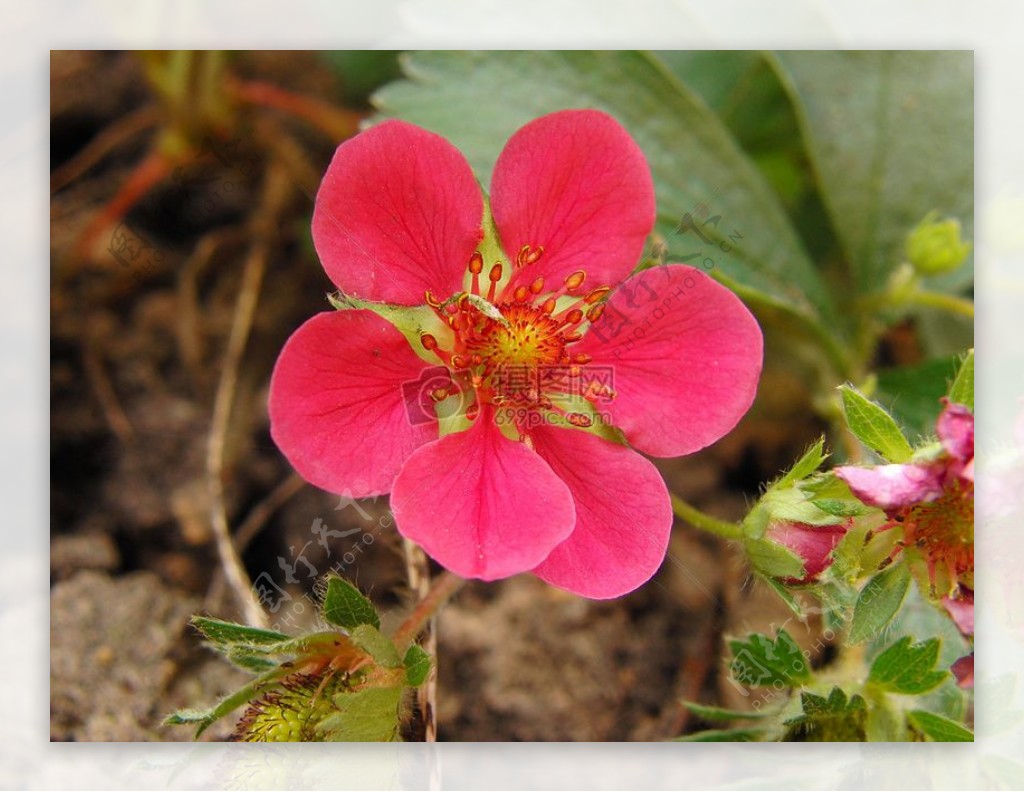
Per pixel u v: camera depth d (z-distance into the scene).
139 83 0.21
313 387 0.16
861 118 0.20
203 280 0.20
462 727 0.19
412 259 0.16
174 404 0.20
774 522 0.16
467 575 0.16
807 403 0.20
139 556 0.19
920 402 0.19
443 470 0.16
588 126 0.16
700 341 0.16
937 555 0.16
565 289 0.17
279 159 0.21
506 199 0.17
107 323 0.20
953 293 0.20
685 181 0.19
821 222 0.20
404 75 0.19
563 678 0.19
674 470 0.20
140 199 0.20
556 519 0.16
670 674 0.19
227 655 0.16
